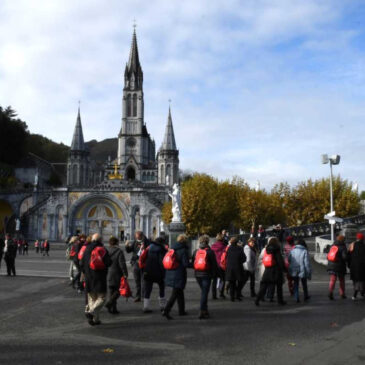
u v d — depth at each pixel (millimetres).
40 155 145625
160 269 12656
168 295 16312
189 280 21344
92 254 10820
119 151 144250
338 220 27062
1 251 22109
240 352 8305
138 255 14969
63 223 87938
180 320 11461
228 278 14625
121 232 88625
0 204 94500
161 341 9188
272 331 10062
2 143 108125
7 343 9016
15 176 112000
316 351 8336
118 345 8867
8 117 111438
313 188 67125
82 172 131125
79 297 15359
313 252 35750
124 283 12383
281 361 7727
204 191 70938
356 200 65938
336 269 14930
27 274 23188
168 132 133125
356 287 14727
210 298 15664
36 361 7711
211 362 7688
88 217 89188
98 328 10484
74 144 131250
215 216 70625
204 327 10562
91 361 7734
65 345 8867
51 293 16328
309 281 20812
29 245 74312
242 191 73625
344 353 8211
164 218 77375
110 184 100438
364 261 14664
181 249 11867
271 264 13773
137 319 11625
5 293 16312
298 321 11188
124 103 144125
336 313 12281
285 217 70188
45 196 93812
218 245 16016
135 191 88250
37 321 11281
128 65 145500
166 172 131625
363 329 10172
